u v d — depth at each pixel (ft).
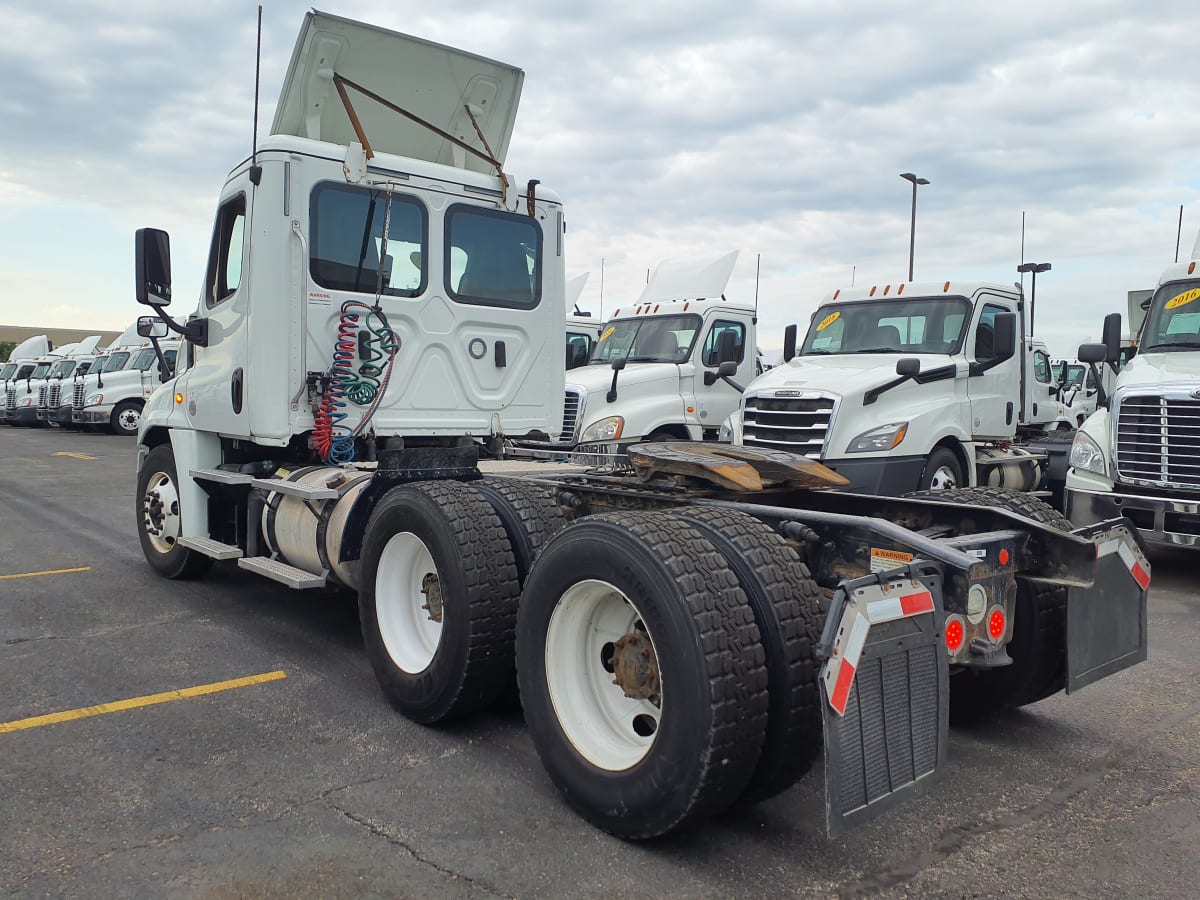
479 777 12.33
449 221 19.60
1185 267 28.55
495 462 18.89
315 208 17.94
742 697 9.62
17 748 13.03
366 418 18.48
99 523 33.91
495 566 13.32
